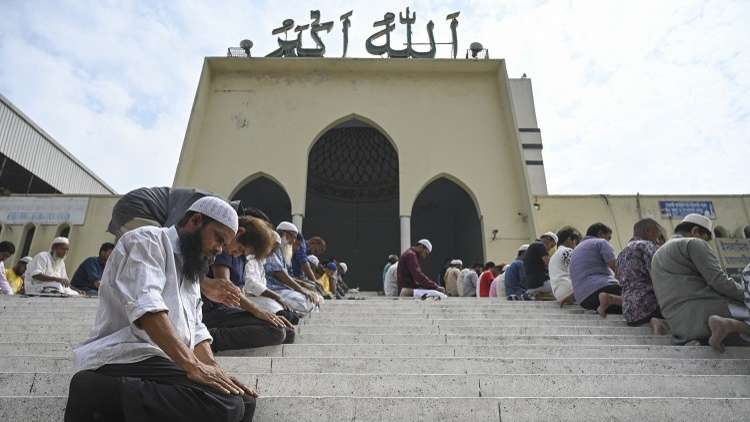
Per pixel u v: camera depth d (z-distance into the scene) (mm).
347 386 3029
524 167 15031
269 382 3014
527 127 20969
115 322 2102
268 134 15797
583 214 14609
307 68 16750
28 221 14539
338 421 2547
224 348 3803
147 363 2057
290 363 3426
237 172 15227
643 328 4934
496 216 14984
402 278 8406
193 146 15297
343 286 12875
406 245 14617
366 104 16422
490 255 14500
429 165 15633
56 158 18719
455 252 23812
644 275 5051
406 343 4562
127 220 4172
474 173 15562
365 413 2562
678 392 3154
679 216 14445
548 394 3092
